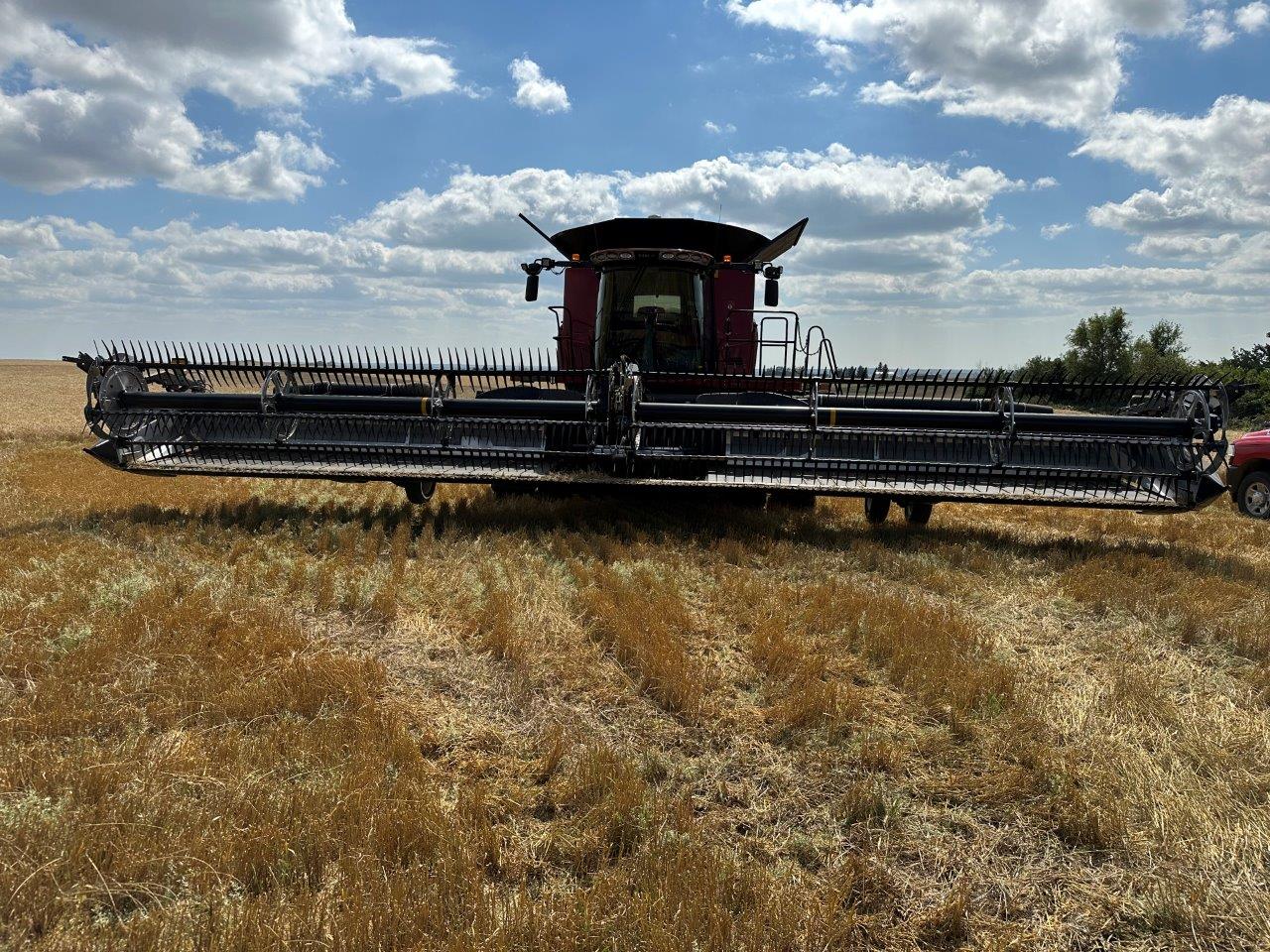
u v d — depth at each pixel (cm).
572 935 275
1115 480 896
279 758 386
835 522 1048
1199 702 497
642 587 692
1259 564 884
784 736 442
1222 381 870
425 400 927
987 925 305
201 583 664
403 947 270
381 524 905
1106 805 370
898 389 992
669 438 927
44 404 3988
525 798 370
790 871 329
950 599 706
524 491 1094
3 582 642
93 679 466
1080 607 688
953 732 451
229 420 955
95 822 324
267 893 297
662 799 366
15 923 273
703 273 1094
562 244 1173
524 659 532
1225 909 310
